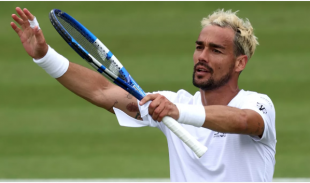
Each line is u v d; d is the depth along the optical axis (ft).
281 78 176.35
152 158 136.26
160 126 64.03
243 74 179.22
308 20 207.31
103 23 208.03
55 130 152.97
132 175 125.70
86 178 124.67
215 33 60.29
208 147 59.36
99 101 63.41
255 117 55.72
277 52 190.19
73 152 141.28
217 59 60.13
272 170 60.64
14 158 138.72
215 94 61.72
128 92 61.98
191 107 55.01
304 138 144.87
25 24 61.62
